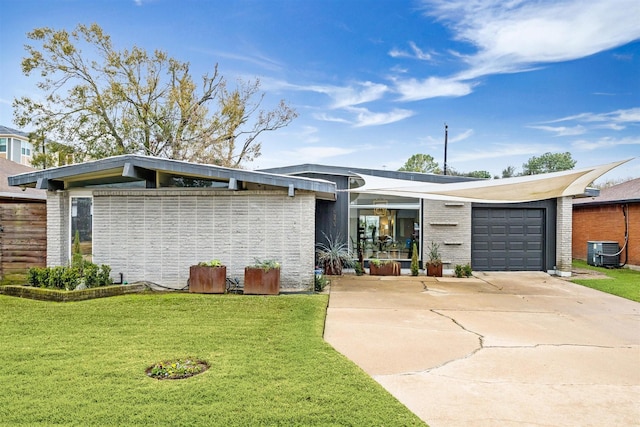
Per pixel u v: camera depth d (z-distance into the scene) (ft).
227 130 89.30
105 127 78.43
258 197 32.12
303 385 13.85
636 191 52.90
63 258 32.86
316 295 29.99
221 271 30.55
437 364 16.74
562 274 43.27
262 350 17.37
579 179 30.89
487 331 21.67
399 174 43.86
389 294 32.09
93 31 75.77
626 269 49.96
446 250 44.55
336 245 43.96
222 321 22.20
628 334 21.29
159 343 18.21
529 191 34.45
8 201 45.60
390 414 12.03
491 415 12.44
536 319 24.40
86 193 33.14
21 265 33.45
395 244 44.93
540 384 14.78
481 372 15.90
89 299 28.07
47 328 20.67
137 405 12.25
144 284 31.94
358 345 19.08
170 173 33.09
